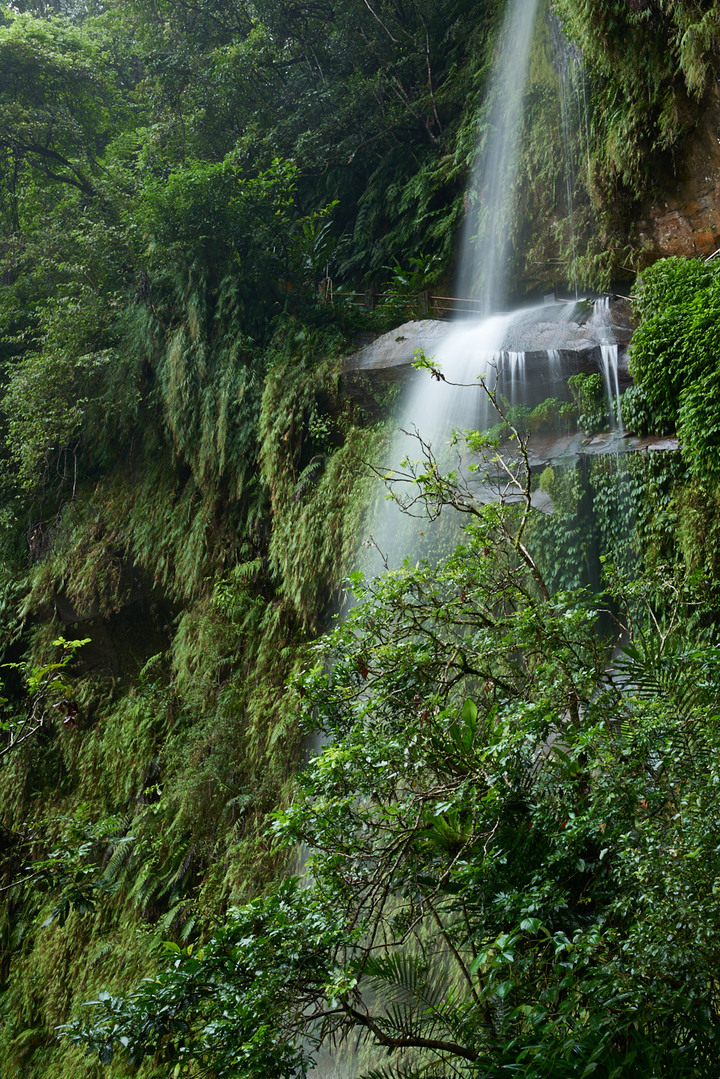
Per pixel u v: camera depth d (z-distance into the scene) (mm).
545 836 3820
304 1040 4059
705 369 7453
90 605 13398
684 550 7102
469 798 4000
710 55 9398
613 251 11570
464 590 4836
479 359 10008
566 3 10812
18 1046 10844
